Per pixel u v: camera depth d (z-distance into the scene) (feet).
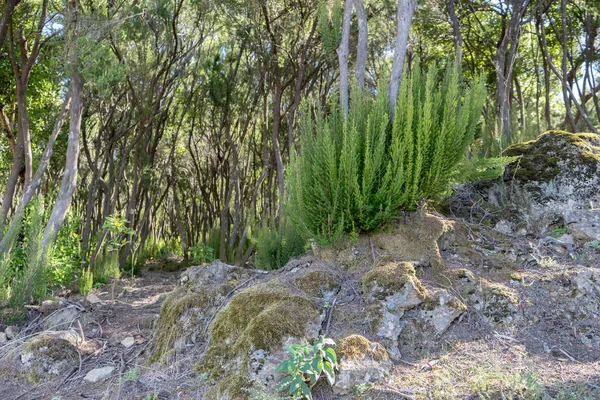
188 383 12.63
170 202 85.25
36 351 14.70
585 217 16.63
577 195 17.43
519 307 13.38
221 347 12.95
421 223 15.53
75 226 33.32
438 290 13.30
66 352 14.98
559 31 43.98
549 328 13.02
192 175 69.92
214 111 52.95
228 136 48.42
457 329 12.93
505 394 10.37
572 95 34.06
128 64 35.37
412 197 15.31
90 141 57.41
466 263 15.23
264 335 12.09
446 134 15.51
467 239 16.07
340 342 11.76
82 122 43.32
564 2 34.35
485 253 15.65
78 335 16.43
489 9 41.09
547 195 17.79
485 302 13.55
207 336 14.15
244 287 15.40
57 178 55.88
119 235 37.96
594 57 42.88
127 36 33.47
